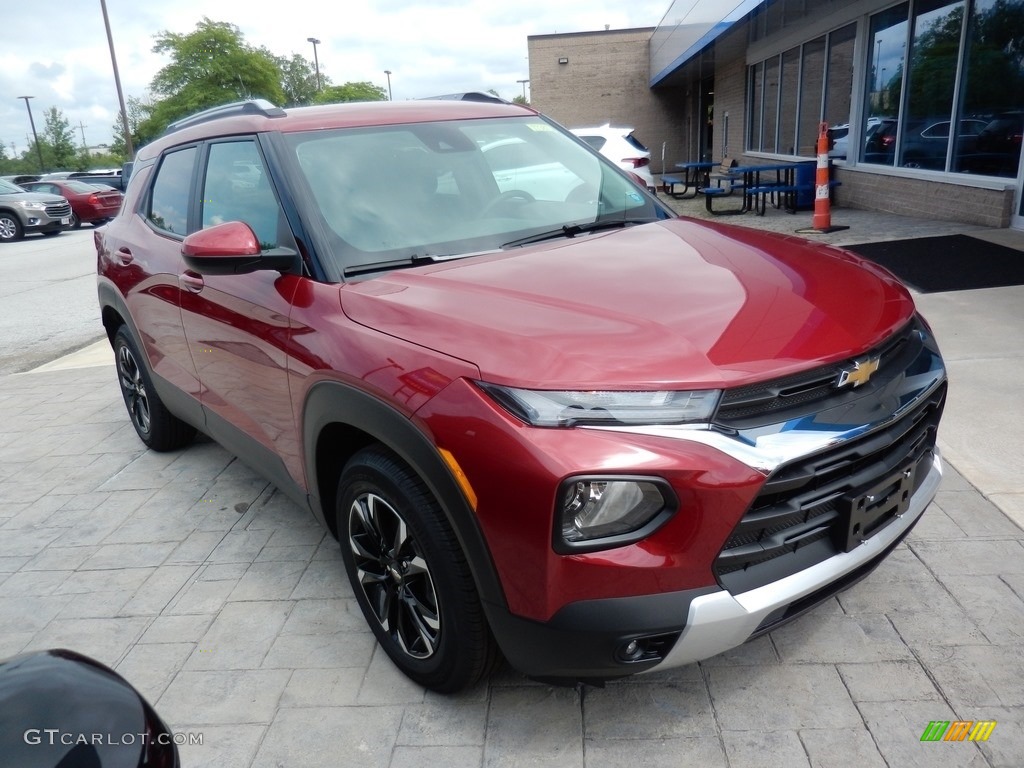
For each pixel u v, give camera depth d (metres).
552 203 3.15
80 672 1.34
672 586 1.84
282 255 2.64
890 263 7.20
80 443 4.94
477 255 2.75
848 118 12.02
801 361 1.94
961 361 4.60
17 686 1.28
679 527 1.81
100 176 31.03
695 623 1.84
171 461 4.50
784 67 15.09
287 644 2.74
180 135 3.85
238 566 3.29
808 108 13.75
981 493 3.25
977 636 2.46
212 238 2.55
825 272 2.45
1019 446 3.60
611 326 2.03
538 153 3.37
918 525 3.07
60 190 22.14
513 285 2.35
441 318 2.17
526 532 1.84
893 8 10.48
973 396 4.12
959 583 2.71
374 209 2.81
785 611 2.04
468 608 2.10
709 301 2.17
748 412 1.89
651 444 1.80
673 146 28.72
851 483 2.02
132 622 2.95
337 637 2.76
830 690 2.29
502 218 2.99
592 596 1.85
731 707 2.26
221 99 42.22
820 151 9.45
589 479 1.78
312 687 2.50
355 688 2.48
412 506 2.13
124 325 4.29
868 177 11.32
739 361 1.90
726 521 1.82
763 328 2.04
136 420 4.70
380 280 2.55
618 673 1.93
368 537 2.48
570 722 2.25
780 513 1.90
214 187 3.30
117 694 1.30
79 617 3.02
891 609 2.61
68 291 10.95
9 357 7.50
